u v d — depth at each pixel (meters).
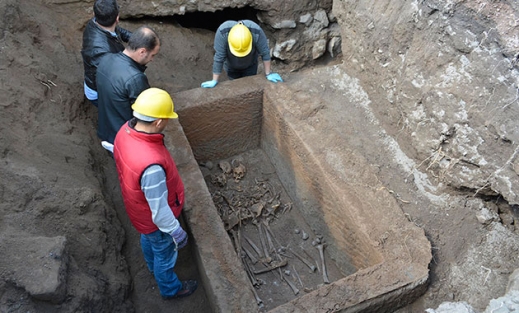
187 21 5.58
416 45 3.20
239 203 4.12
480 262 3.00
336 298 2.65
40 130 3.25
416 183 3.43
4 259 2.32
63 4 4.47
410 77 3.32
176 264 3.37
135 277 3.22
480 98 2.84
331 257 3.78
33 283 2.26
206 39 5.32
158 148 2.29
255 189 4.32
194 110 3.95
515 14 2.52
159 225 2.33
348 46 4.08
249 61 4.11
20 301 2.26
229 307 2.60
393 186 3.42
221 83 4.14
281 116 3.90
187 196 3.14
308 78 4.22
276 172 4.52
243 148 4.64
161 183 2.21
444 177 3.28
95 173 3.43
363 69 3.94
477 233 3.12
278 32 5.41
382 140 3.71
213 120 4.15
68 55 4.14
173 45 5.05
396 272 2.81
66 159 3.24
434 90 3.13
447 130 3.10
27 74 3.48
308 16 5.34
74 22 4.52
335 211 3.44
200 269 3.08
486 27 2.69
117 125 3.14
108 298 2.75
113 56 2.94
